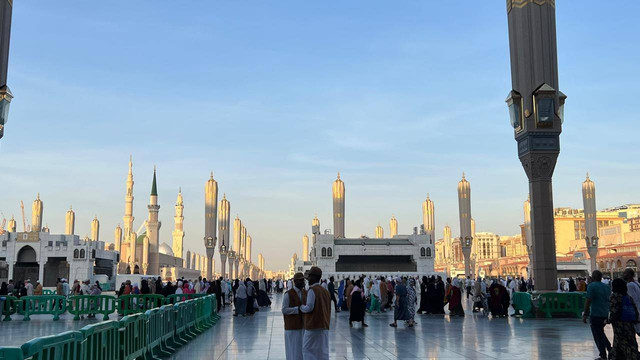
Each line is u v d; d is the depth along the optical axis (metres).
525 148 26.92
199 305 20.98
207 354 14.23
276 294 74.19
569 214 183.38
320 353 9.56
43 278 81.50
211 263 66.81
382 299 30.78
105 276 82.69
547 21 27.16
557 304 25.69
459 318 26.44
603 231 149.62
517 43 27.44
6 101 20.23
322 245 73.62
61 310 28.58
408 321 21.97
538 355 13.70
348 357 13.67
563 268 94.00
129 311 28.19
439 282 29.70
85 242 82.75
